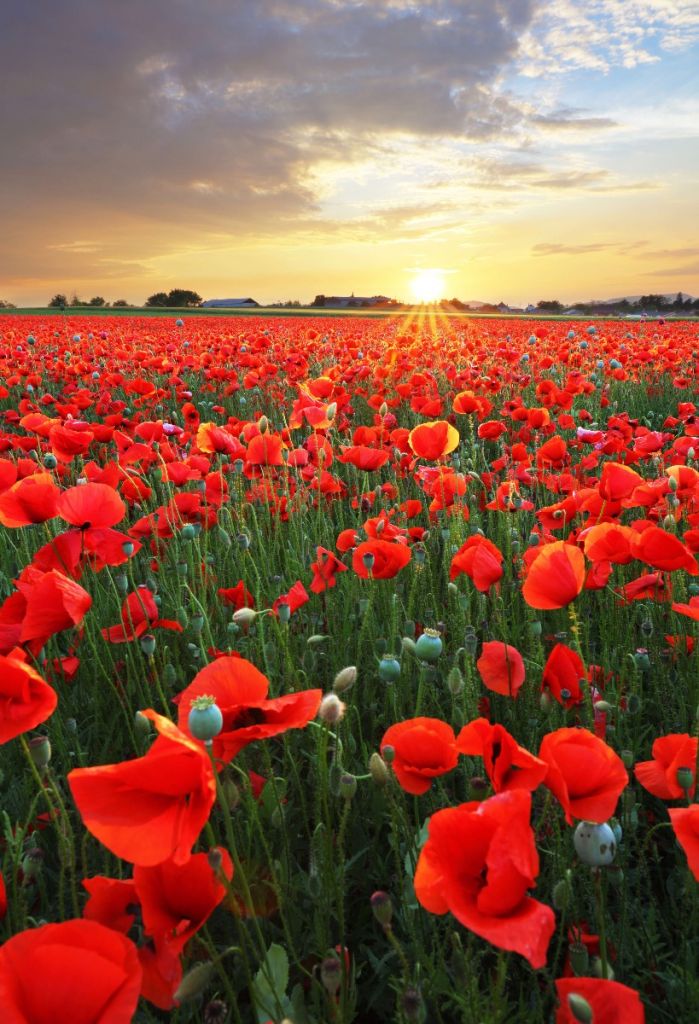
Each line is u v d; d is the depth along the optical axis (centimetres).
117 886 153
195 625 284
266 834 228
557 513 373
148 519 373
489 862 115
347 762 254
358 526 445
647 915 213
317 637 246
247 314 7600
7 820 184
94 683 292
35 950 104
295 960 181
